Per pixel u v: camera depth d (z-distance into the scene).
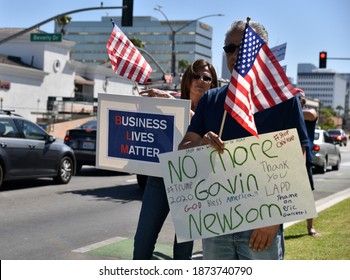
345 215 9.02
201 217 3.25
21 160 12.37
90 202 11.21
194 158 3.26
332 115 156.75
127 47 5.01
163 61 140.62
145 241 4.68
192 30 137.50
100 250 7.02
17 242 7.39
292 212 3.16
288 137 3.16
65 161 14.15
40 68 51.03
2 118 12.17
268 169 3.18
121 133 4.68
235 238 3.30
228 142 3.21
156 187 4.68
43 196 11.88
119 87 64.31
